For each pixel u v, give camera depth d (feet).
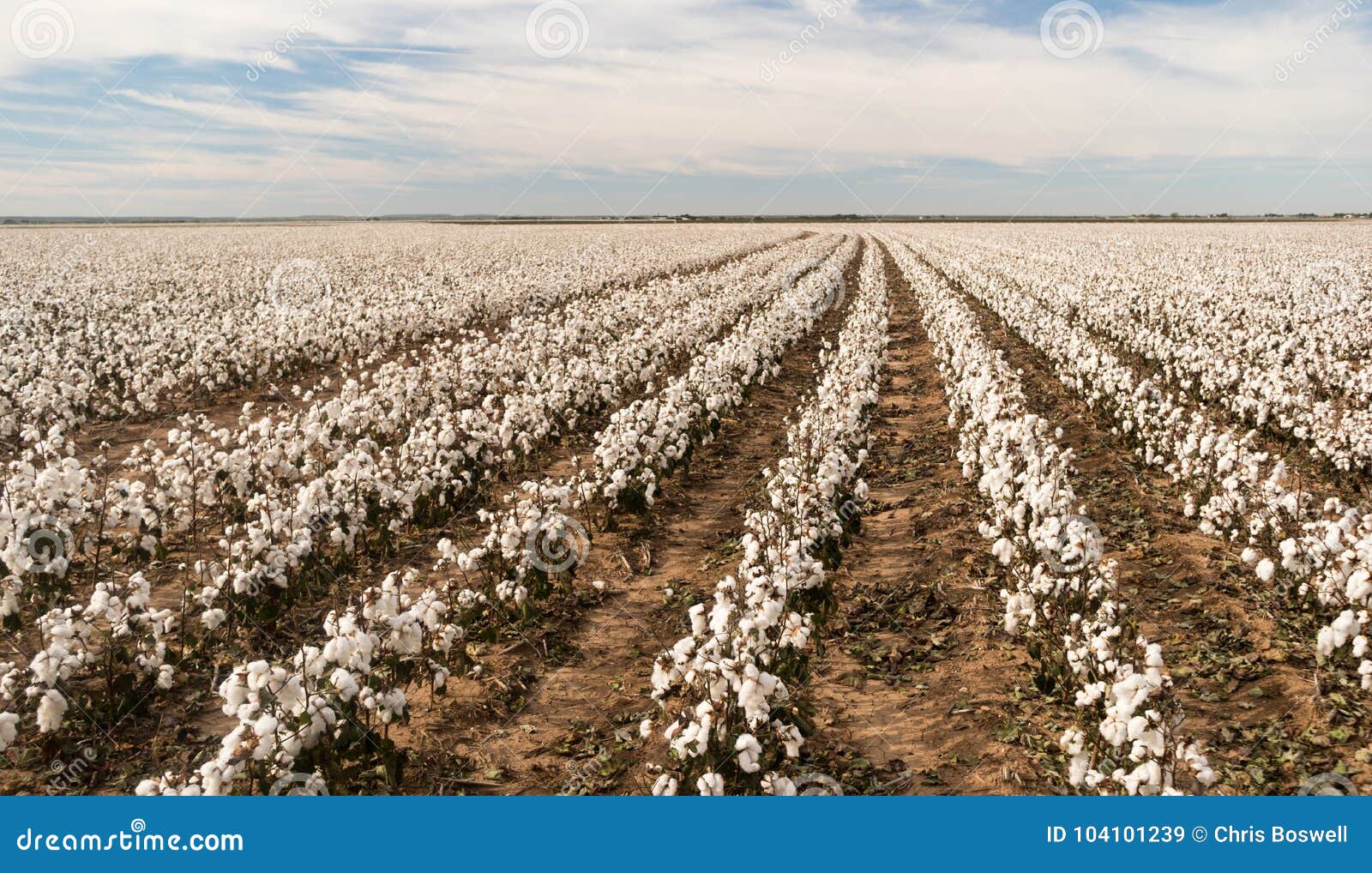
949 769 16.02
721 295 74.28
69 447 29.14
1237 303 69.36
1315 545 19.51
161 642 18.02
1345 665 18.11
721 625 15.42
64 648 16.19
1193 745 13.19
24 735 16.99
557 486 25.08
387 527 25.50
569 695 18.99
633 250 154.71
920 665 19.84
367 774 15.96
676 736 14.42
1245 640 19.74
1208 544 25.03
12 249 148.87
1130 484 31.71
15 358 45.14
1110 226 311.27
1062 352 49.24
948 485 31.96
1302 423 33.88
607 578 24.85
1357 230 238.07
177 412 44.04
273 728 13.10
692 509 30.55
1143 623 21.33
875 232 265.34
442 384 40.37
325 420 32.81
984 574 23.90
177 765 16.31
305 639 20.77
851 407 33.81
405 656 17.17
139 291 82.69
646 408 32.09
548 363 48.39
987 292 83.35
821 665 19.99
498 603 21.45
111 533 26.48
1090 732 15.49
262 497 22.89
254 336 51.37
